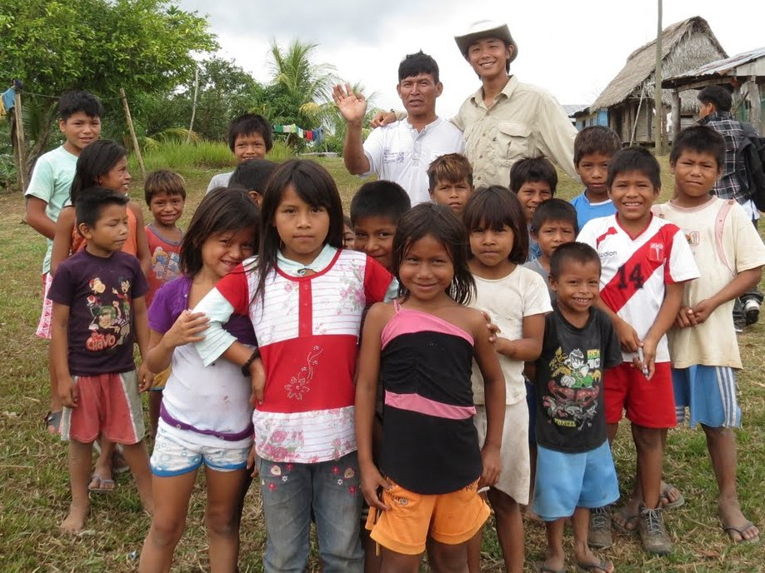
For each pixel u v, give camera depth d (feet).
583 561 8.75
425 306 7.10
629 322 9.36
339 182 42.68
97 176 10.53
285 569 7.13
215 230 7.32
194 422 7.29
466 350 6.98
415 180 12.21
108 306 9.62
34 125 46.88
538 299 8.07
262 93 77.82
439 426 6.81
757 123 45.44
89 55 43.73
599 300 9.40
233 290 7.13
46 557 8.87
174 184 12.11
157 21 45.98
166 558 7.57
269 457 6.93
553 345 8.57
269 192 6.94
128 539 9.37
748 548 9.08
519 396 8.06
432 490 6.79
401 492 6.84
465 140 12.30
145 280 10.35
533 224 9.62
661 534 9.21
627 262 9.36
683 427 12.55
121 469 11.31
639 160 9.18
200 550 9.17
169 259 12.21
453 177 9.78
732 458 9.71
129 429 9.87
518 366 8.09
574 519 8.87
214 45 50.93
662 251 9.29
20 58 41.45
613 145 10.44
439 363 6.84
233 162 53.93
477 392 8.01
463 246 7.01
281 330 6.95
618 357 8.84
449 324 6.95
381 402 7.59
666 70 67.00
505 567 8.59
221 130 84.99
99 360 9.63
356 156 11.73
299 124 74.38
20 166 44.32
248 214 7.43
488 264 8.02
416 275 6.86
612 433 9.61
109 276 9.66
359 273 7.33
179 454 7.30
